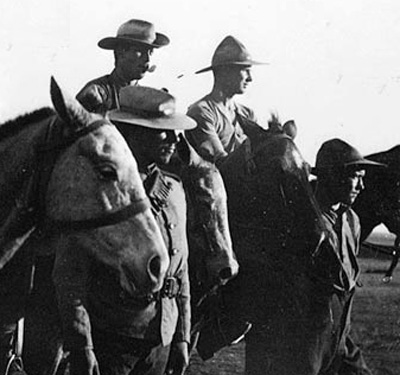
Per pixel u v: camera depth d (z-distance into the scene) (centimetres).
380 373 1031
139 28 829
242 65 898
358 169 845
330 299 814
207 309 779
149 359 631
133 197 573
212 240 696
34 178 584
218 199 700
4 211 592
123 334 619
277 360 803
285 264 804
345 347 847
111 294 614
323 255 810
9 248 592
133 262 568
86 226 573
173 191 646
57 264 597
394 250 1048
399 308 1447
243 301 802
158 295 621
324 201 845
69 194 575
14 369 683
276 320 802
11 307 618
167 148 645
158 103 642
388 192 1035
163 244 575
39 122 605
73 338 596
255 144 820
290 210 802
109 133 579
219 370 1033
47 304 661
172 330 627
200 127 870
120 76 827
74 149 576
